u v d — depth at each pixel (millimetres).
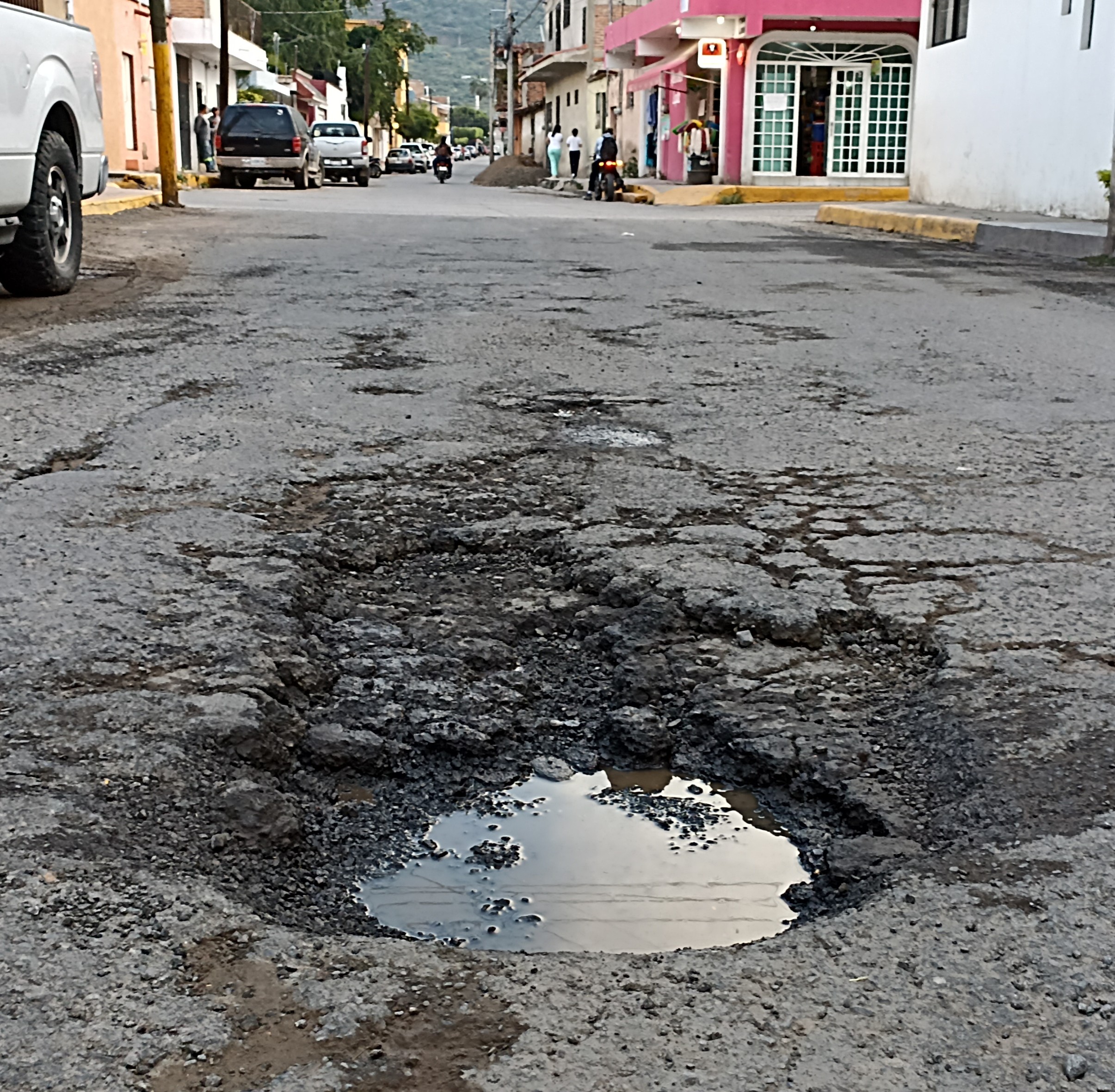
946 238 15906
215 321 7523
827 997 1783
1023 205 18734
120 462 4438
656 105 37312
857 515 4039
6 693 2645
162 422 5004
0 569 3369
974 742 2568
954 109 21219
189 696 2668
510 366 6352
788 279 10516
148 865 2090
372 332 7246
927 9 22281
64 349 6484
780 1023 1725
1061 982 1811
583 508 4086
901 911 1998
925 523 3967
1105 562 3621
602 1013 1745
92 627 3000
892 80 29656
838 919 1983
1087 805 2314
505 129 95938
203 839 2238
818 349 7020
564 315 8102
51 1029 1677
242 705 2639
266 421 5051
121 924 1910
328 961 1852
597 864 2311
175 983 1783
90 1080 1594
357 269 10508
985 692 2787
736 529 3887
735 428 5164
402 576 3570
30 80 7551
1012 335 7633
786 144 29828
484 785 2586
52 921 1901
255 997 1762
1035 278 10867
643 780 2625
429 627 3227
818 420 5344
